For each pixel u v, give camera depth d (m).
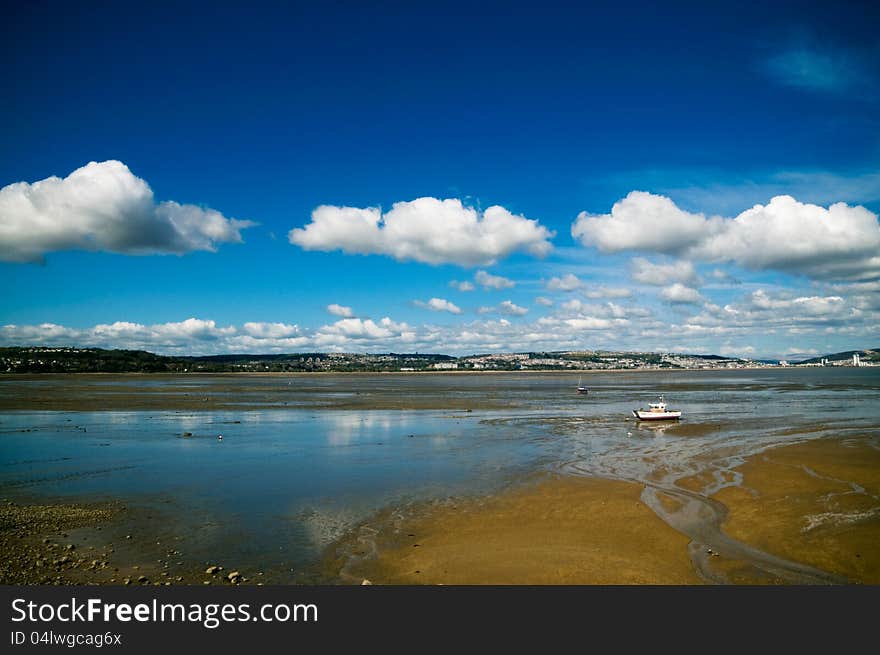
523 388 141.38
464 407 80.25
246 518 24.72
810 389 127.81
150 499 27.83
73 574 18.28
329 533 22.70
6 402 81.56
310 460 38.31
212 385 144.62
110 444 44.59
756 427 56.28
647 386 152.00
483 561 19.72
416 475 33.62
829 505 26.23
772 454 39.72
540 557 20.08
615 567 19.19
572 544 21.44
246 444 45.16
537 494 29.06
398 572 18.78
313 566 19.25
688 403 88.38
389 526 23.69
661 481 31.97
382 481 32.03
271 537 22.17
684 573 18.73
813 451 40.59
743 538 22.11
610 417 66.56
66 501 27.30
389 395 108.69
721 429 54.88
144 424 57.97
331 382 181.12
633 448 43.53
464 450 42.59
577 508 26.39
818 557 20.00
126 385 138.50
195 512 25.61
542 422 61.34
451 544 21.44
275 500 27.81
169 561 19.56
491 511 25.98
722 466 35.88
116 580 17.91
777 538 21.95
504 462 37.75
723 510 25.98
